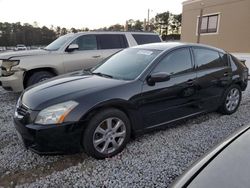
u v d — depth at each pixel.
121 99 3.06
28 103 2.93
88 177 2.68
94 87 3.09
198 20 18.95
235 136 2.00
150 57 3.66
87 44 6.63
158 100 3.44
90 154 2.95
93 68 4.13
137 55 3.88
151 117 3.43
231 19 16.39
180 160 3.02
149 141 3.53
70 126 2.75
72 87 3.12
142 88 3.27
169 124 3.72
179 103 3.74
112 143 3.09
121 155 3.13
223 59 4.57
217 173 1.53
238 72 4.79
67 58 6.22
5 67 5.58
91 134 2.89
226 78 4.51
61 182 2.59
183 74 3.78
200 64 4.09
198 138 3.65
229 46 16.80
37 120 2.75
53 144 2.75
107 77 3.53
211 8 17.75
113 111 3.04
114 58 4.14
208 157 1.76
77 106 2.80
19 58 5.59
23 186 2.53
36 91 3.14
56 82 3.39
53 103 2.79
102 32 6.92
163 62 3.59
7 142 3.49
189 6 19.64
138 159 3.04
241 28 15.80
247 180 1.43
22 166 2.89
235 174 1.49
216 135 3.77
